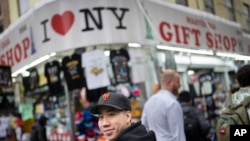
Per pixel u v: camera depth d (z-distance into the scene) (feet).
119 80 20.22
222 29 28.02
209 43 25.53
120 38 18.85
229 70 31.65
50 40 19.69
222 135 9.85
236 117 9.66
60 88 22.30
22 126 27.78
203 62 28.89
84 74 19.97
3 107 25.09
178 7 23.26
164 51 23.93
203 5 31.60
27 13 22.34
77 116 22.35
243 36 31.68
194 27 24.22
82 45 18.58
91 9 18.74
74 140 22.45
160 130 11.14
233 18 34.47
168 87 11.98
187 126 14.47
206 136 14.99
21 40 23.26
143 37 19.70
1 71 23.56
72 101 22.70
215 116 28.66
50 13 19.69
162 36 20.94
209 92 28.89
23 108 27.37
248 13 36.24
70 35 18.78
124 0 19.30
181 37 22.54
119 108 6.86
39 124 26.14
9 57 25.30
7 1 29.09
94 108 7.02
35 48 21.25
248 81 9.88
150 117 11.48
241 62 32.91
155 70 22.16
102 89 20.98
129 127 6.92
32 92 26.94
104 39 18.58
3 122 25.32
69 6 18.95
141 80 20.75
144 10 20.07
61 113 24.64
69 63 20.44
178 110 11.12
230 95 10.18
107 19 18.72
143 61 21.27
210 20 26.53
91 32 18.57
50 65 22.62
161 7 21.53
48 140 25.61
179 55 26.53
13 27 24.58
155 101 11.48
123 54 20.53
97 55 19.48
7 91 25.36
